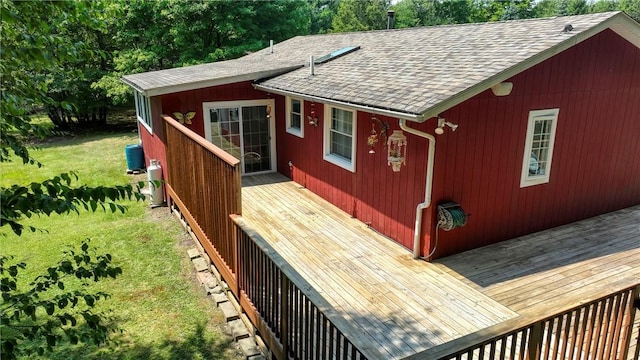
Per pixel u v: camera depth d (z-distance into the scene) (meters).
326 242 6.93
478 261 6.23
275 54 14.00
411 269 6.02
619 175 8.13
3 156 2.86
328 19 44.59
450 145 5.98
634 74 7.57
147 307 5.53
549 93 6.64
